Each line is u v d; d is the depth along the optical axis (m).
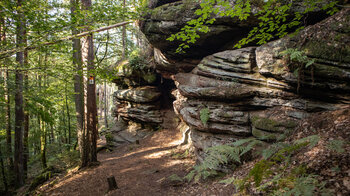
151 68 15.24
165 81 16.22
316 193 2.63
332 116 4.38
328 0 4.92
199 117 7.05
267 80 6.01
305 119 5.02
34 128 14.80
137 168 8.54
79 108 9.88
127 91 16.66
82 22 4.54
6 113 10.85
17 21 4.17
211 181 5.55
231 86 6.82
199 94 7.31
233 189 4.34
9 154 11.01
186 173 7.00
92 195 6.66
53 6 5.80
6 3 3.87
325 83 4.79
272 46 5.76
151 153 11.11
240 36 7.82
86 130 9.27
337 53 4.50
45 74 5.36
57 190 7.44
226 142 6.26
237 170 5.26
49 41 4.33
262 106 6.12
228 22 7.29
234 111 6.44
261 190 3.31
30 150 17.73
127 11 6.15
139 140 14.83
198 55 9.92
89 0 8.16
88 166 9.19
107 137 16.44
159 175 7.36
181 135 13.44
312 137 3.59
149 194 5.95
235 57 6.88
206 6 3.52
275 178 3.26
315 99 5.25
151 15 9.42
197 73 8.31
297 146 3.64
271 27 4.20
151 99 15.45
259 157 5.11
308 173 3.12
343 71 4.41
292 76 5.27
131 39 20.05
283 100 5.73
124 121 17.88
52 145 16.25
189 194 5.23
